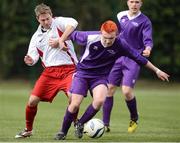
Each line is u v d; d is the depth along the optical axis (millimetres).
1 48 67625
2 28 67875
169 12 67562
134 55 21656
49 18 22906
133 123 26312
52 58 23141
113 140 22203
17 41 67125
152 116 35156
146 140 22266
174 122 31328
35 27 56219
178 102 46750
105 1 64312
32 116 23234
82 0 64250
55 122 31203
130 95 26125
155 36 67562
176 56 67438
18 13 67562
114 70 26625
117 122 31531
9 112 37812
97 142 21297
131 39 26453
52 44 22266
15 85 63469
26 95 52344
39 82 23188
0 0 68312
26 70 67250
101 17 64312
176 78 68062
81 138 22719
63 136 22203
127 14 26594
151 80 67188
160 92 58062
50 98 23250
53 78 23141
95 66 21859
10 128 27719
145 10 67375
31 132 23406
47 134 24938
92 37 21500
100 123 22531
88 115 22031
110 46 21453
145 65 21766
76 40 21844
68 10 63938
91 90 22125
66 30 21984
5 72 67375
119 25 26656
